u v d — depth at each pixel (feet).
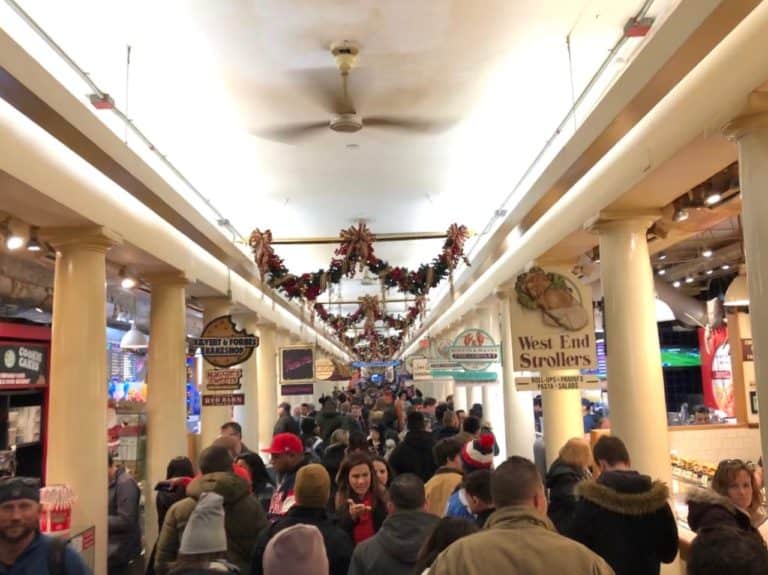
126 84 16.75
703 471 18.31
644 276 17.04
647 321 16.87
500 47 15.42
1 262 22.40
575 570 6.18
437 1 13.51
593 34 14.92
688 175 14.34
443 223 31.65
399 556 9.57
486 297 37.19
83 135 14.20
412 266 43.37
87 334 17.61
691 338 51.90
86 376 17.52
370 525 13.17
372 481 13.47
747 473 11.21
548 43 15.33
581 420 24.03
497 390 41.06
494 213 28.66
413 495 10.14
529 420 31.76
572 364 18.92
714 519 9.21
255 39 14.80
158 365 24.21
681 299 36.68
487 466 14.76
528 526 6.70
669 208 17.25
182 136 20.18
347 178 24.53
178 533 11.65
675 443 22.68
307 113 18.75
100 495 17.67
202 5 13.47
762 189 10.52
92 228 17.53
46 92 12.69
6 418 21.42
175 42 14.83
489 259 31.65
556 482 12.88
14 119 13.60
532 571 6.15
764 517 12.30
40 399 23.52
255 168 23.18
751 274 10.68
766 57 9.91
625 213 16.99
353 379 83.41
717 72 11.40
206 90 17.24
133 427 23.80
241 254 30.42
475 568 6.23
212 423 31.50
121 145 16.22
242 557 11.96
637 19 13.93
